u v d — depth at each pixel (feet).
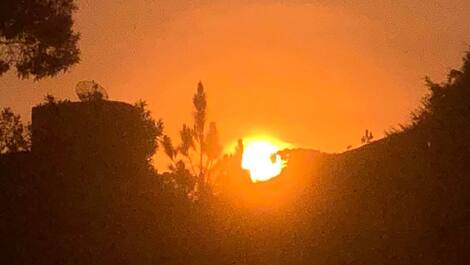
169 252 83.30
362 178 68.95
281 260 77.71
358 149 72.33
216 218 87.92
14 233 78.28
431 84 65.98
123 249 79.87
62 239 78.18
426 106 65.92
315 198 75.87
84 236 79.00
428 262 58.85
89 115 87.86
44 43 86.89
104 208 82.07
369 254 64.90
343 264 68.13
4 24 84.58
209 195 97.09
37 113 87.15
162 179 96.12
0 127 83.25
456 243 57.77
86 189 81.87
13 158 82.74
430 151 62.13
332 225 71.56
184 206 90.63
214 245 84.69
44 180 81.41
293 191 81.05
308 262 73.97
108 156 87.15
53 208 79.82
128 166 89.45
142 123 94.02
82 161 84.07
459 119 62.13
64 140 84.48
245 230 84.28
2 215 79.30
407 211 61.72
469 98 62.85
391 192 64.34
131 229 82.74
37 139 84.07
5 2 83.92
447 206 58.95
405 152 64.39
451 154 60.70
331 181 73.92
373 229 64.95
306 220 76.38
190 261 83.05
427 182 61.00
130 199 84.99
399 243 61.62
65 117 86.74
